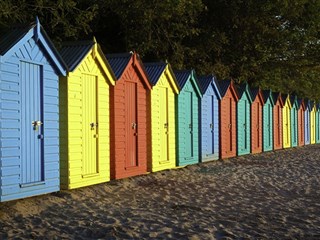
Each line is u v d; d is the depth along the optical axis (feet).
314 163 63.21
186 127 54.49
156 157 48.37
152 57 77.25
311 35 97.60
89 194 35.91
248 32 90.27
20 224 27.14
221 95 63.00
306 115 106.01
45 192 33.17
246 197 37.99
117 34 73.77
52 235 25.13
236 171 53.11
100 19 71.20
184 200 35.99
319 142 117.08
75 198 34.14
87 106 37.76
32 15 56.65
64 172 35.35
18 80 30.91
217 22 86.79
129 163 44.01
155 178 45.19
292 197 38.47
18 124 30.89
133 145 44.70
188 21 77.46
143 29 69.87
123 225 27.35
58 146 34.71
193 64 84.12
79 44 38.19
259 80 107.24
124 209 31.91
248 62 94.48
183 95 53.83
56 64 33.91
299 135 100.48
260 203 35.55
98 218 28.91
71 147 35.58
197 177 47.47
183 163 53.57
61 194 34.40
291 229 27.58
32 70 32.22
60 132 35.32
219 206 34.12
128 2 64.18
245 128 72.23
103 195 36.37
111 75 40.34
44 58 33.14
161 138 49.60
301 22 95.71
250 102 73.87
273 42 95.14
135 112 45.01
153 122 47.73
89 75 38.09
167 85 50.70
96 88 38.91
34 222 27.73
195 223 28.32
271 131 83.61
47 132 33.45
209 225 27.91
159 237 25.05
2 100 29.63
